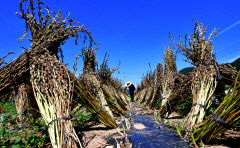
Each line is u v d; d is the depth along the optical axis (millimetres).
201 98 2586
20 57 2127
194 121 2400
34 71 2146
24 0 2250
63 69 2373
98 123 3855
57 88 2090
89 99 2969
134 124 3535
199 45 3023
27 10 2293
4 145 1714
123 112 5020
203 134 2039
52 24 2426
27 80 2318
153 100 5957
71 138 1820
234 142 2068
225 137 2283
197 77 2869
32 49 2213
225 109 1943
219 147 1947
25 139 2061
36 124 2713
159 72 6379
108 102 4832
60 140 1783
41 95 2092
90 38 2785
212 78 2691
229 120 1880
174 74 4629
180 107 4418
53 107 1990
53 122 1903
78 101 2930
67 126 1886
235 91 1930
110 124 3184
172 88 4336
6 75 2027
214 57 2822
